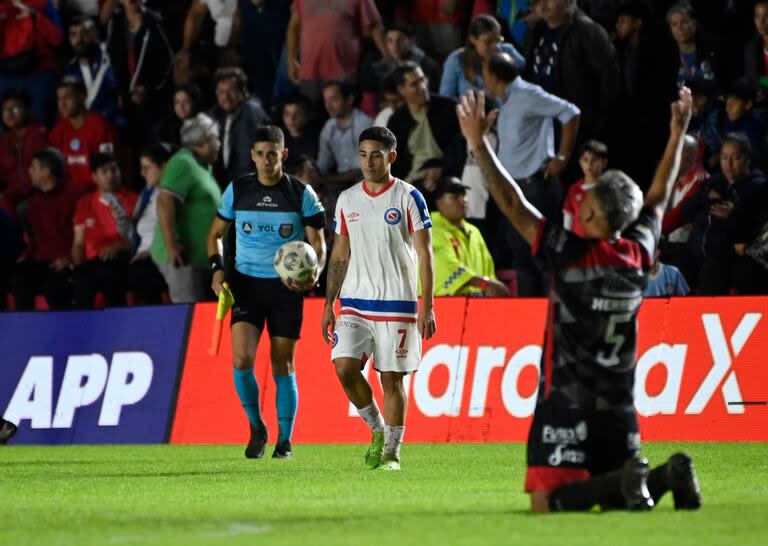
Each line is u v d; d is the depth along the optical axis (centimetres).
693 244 4962
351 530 2052
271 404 4694
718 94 5278
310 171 5453
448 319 4650
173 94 6419
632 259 2183
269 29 6328
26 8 6538
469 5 6091
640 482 2086
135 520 2266
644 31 5441
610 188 2172
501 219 5284
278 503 2534
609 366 2166
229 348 4794
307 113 5803
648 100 5438
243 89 5791
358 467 3462
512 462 3625
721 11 5462
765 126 5150
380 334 3272
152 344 4953
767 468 3306
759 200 4738
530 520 2092
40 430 5066
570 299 2177
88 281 5709
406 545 1841
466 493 2711
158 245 5266
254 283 3766
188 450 4419
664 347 4422
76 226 5806
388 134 3247
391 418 3347
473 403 4575
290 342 3797
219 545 1889
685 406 4372
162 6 6894
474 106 2173
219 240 3816
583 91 5350
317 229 3775
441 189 4831
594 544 1819
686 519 2086
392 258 3250
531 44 5469
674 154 2308
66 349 5106
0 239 6022
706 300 4400
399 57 5825
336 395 4666
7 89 6575
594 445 2169
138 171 6475
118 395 4969
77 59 6494
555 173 5088
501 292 4788
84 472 3506
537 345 4528
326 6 5962
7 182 6312
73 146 6200
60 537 2041
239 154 5738
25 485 3119
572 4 5359
